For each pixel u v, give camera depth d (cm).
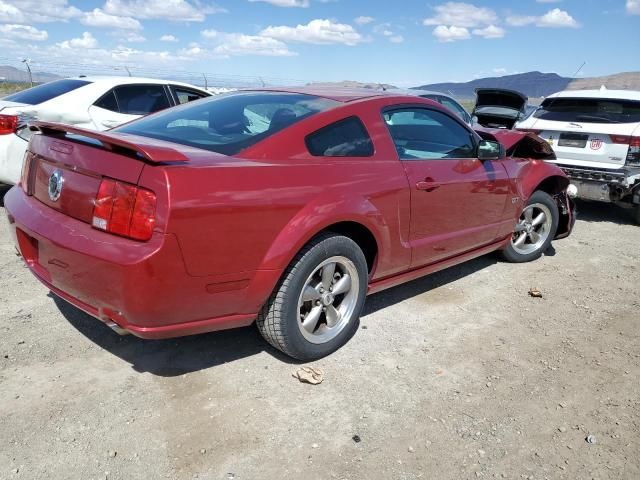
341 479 231
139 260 232
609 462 249
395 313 395
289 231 278
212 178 250
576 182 697
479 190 414
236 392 287
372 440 256
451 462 245
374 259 346
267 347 336
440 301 423
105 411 265
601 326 392
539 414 283
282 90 371
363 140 334
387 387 300
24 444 239
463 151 412
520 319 398
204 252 248
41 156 288
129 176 241
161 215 235
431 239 380
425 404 286
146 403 273
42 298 382
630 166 661
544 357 343
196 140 301
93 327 346
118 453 238
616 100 691
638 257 564
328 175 301
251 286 271
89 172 256
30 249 303
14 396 271
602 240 629
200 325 267
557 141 715
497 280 475
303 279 294
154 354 320
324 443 252
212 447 245
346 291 330
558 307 423
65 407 266
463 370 322
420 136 376
